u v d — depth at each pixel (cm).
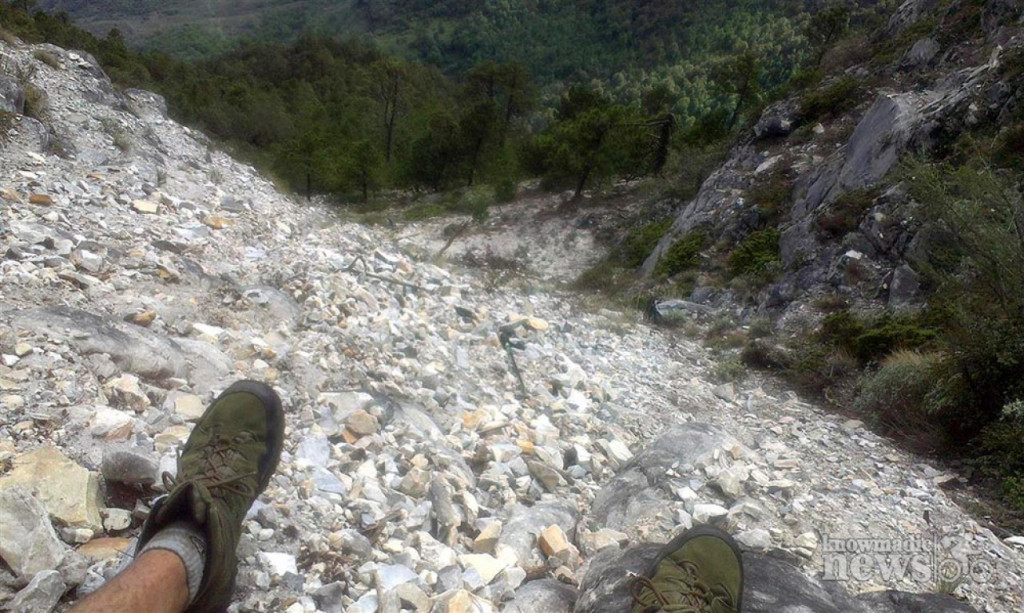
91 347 374
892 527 492
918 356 863
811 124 2202
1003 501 614
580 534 392
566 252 2916
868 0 9600
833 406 872
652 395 752
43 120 967
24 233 523
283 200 1182
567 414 587
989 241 822
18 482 269
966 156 1373
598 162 3381
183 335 465
